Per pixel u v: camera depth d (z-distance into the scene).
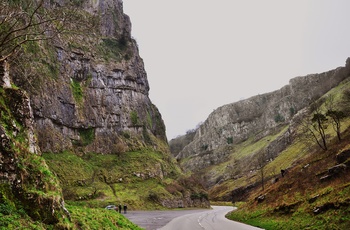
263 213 40.19
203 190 114.00
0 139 12.88
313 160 49.56
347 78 171.00
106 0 147.12
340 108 121.69
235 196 148.75
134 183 99.44
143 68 155.88
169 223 40.03
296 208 33.25
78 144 104.88
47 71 98.94
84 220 16.77
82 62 118.00
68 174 86.62
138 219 47.56
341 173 34.25
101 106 118.50
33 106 89.44
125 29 151.38
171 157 137.00
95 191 84.31
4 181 12.14
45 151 89.81
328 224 23.91
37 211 12.41
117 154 111.75
